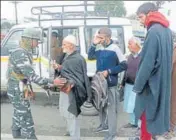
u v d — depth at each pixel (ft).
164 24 11.45
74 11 23.50
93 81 16.19
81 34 23.17
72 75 15.48
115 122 16.56
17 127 13.53
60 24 23.22
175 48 13.35
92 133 18.78
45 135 18.63
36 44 13.05
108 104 16.34
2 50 24.49
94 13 24.58
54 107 24.91
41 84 13.20
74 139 15.79
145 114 11.73
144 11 11.75
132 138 17.03
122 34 23.27
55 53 21.35
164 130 11.69
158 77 11.30
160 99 11.48
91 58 16.98
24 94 13.17
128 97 17.76
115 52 16.11
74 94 15.44
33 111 23.88
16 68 12.87
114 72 16.05
